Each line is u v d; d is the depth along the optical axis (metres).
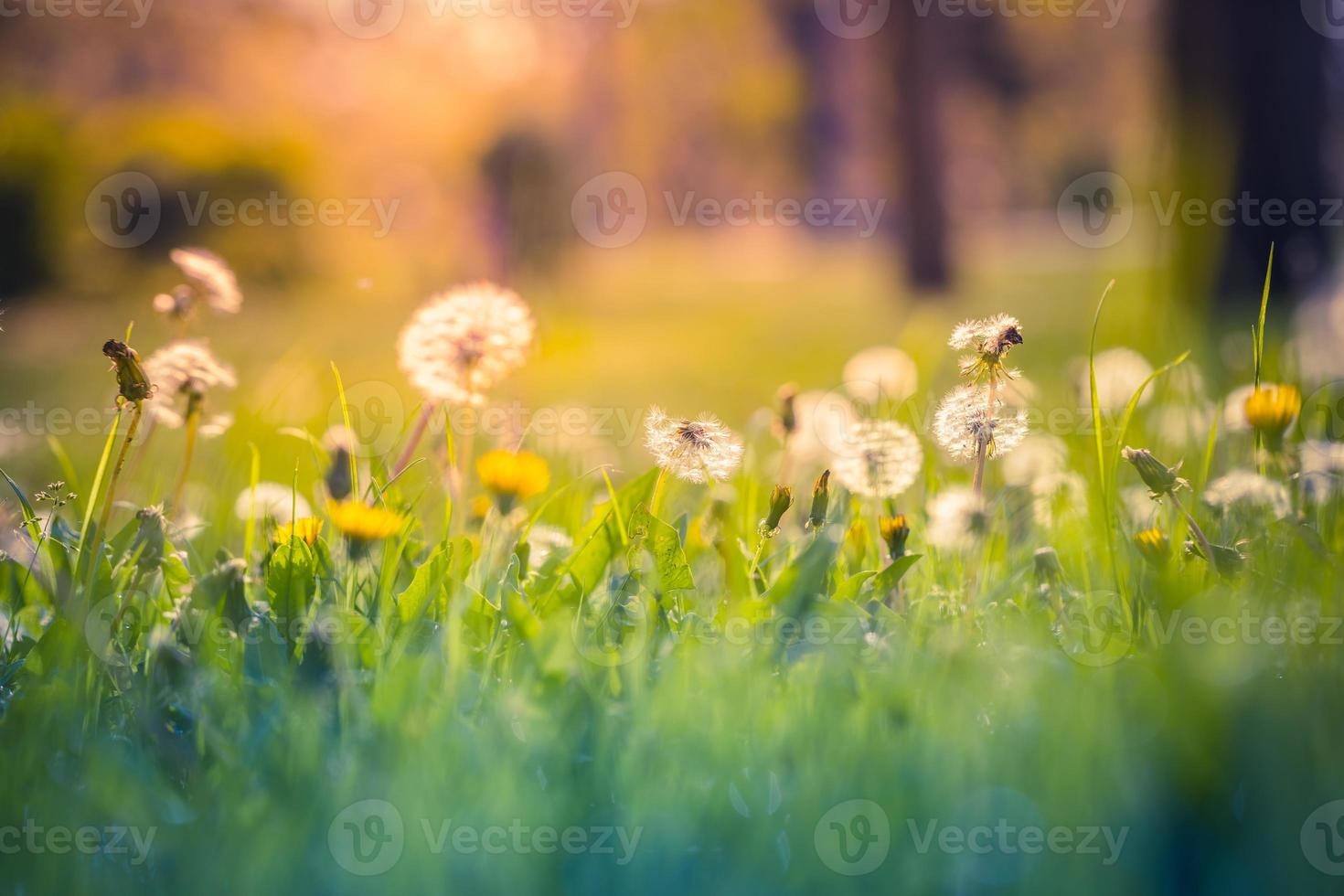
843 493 2.34
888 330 13.78
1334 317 5.20
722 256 40.41
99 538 1.97
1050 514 2.63
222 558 2.13
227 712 1.58
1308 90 8.80
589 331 15.35
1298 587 1.94
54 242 17.22
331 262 19.22
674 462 2.05
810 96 25.86
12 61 20.20
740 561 2.18
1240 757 1.31
